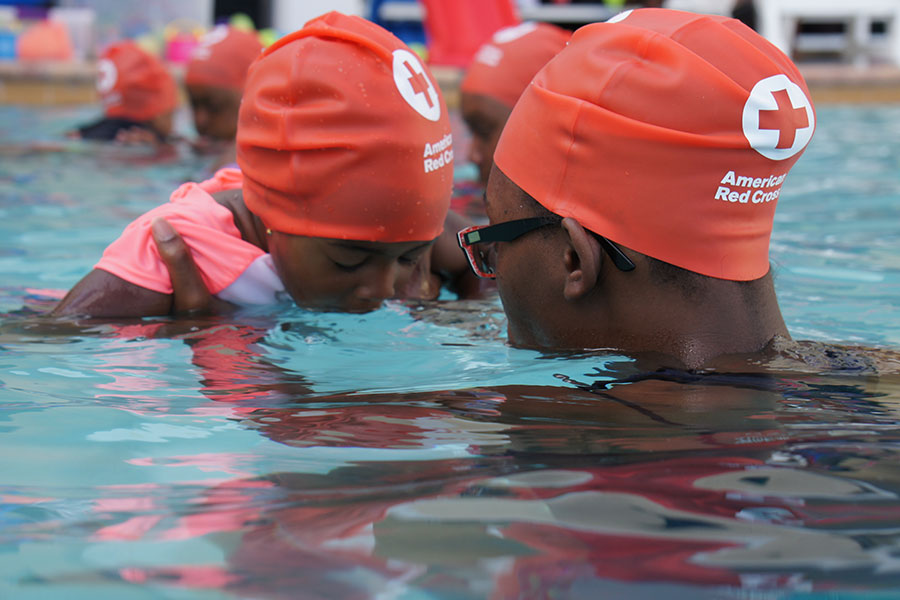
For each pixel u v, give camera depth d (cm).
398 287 195
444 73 878
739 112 125
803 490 90
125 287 180
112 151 496
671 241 128
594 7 924
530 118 135
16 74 867
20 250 268
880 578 71
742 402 120
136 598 73
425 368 145
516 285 140
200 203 192
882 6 1034
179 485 98
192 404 128
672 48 126
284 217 180
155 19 1087
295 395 132
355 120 174
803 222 313
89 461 106
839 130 623
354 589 72
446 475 97
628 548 77
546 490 91
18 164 445
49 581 76
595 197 129
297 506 90
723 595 69
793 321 181
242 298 186
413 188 178
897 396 122
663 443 105
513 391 128
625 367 133
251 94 185
